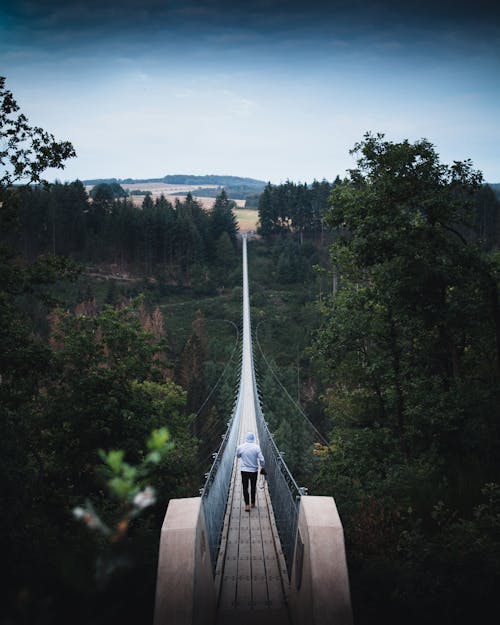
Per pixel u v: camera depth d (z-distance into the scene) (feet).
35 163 40.04
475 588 15.20
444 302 43.11
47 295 45.01
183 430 72.23
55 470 46.91
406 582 16.15
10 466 33.42
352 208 43.68
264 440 44.52
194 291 369.50
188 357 190.60
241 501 33.81
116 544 3.46
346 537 23.85
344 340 52.42
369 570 18.07
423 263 40.37
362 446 47.32
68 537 24.06
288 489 24.00
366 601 15.93
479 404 39.11
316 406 202.28
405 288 42.01
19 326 42.27
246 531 27.55
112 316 62.28
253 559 23.62
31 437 47.19
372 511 25.64
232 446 45.55
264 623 17.49
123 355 60.85
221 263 437.17
